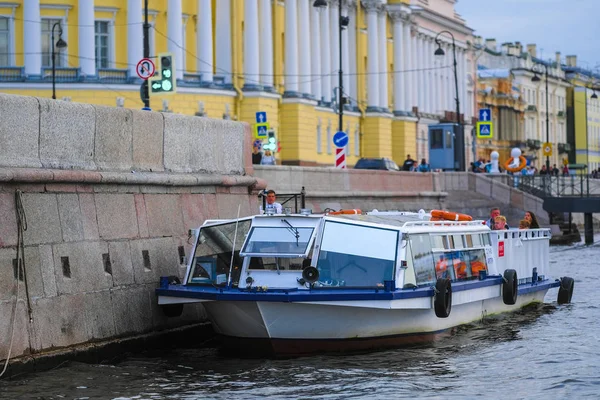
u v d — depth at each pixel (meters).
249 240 27.05
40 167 24.66
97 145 26.61
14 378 23.08
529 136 176.38
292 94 93.06
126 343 26.52
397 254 26.92
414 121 121.38
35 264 23.95
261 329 26.03
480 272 31.88
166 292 26.67
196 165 30.73
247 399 22.53
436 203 68.00
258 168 45.53
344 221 27.05
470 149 146.12
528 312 35.03
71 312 24.83
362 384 23.86
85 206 25.81
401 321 27.12
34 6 74.38
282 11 95.25
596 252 64.19
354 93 110.19
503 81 163.75
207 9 82.50
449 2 138.88
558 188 80.44
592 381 24.52
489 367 25.88
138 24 77.94
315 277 26.22
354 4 109.69
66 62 76.06
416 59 126.31
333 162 103.06
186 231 29.61
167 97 78.62
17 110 24.06
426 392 23.28
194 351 27.34
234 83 85.62
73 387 22.97
